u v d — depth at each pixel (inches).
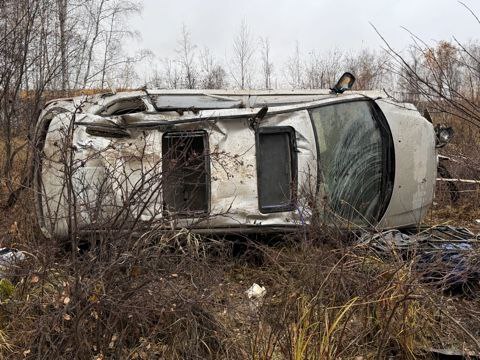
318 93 194.9
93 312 99.2
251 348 103.9
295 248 144.1
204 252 123.8
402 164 178.7
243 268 153.7
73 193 107.0
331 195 169.2
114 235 107.0
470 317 123.2
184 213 141.8
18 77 259.9
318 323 104.0
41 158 137.3
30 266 115.2
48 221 144.9
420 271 120.0
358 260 121.9
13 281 120.6
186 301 104.3
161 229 120.1
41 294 110.7
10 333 105.4
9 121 231.5
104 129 152.7
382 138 179.2
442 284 122.9
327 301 113.1
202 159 156.7
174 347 105.2
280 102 191.0
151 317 107.7
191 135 157.9
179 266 111.5
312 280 118.2
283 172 165.8
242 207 158.1
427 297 108.5
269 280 142.1
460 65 137.9
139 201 116.3
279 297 122.9
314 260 122.6
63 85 326.6
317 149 167.8
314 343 100.9
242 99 188.2
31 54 280.5
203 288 110.8
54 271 110.0
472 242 150.6
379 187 177.9
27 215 146.6
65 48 327.3
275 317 110.8
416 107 186.2
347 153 173.3
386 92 188.7
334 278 115.5
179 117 158.2
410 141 180.5
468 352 109.1
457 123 238.5
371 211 177.0
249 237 167.6
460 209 251.8
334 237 138.5
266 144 165.8
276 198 164.2
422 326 115.0
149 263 105.9
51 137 150.6
